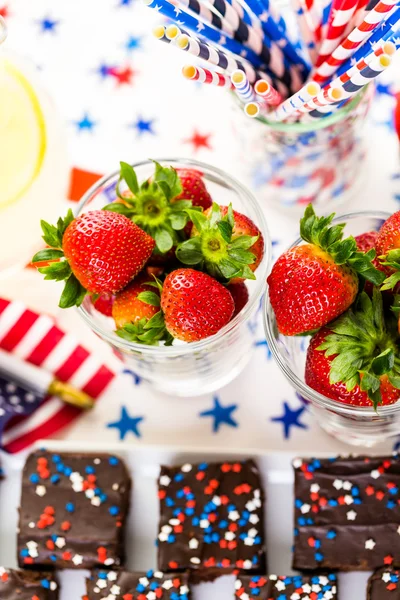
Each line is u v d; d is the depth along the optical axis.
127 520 0.60
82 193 0.64
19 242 0.59
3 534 0.60
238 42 0.53
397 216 0.51
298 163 0.58
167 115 0.65
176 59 0.66
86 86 0.66
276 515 0.59
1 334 0.62
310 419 0.61
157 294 0.52
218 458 0.60
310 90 0.50
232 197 0.56
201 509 0.59
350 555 0.57
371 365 0.48
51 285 0.63
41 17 0.67
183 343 0.53
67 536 0.58
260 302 0.54
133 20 0.66
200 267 0.52
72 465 0.60
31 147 0.58
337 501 0.58
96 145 0.65
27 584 0.58
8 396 0.61
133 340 0.52
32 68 0.59
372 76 0.48
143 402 0.62
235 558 0.58
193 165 0.55
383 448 0.60
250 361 0.62
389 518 0.58
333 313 0.50
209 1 0.50
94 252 0.50
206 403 0.61
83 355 0.62
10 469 0.61
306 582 0.57
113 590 0.58
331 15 0.52
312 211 0.50
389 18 0.50
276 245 0.62
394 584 0.56
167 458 0.60
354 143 0.59
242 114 0.56
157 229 0.52
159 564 0.58
